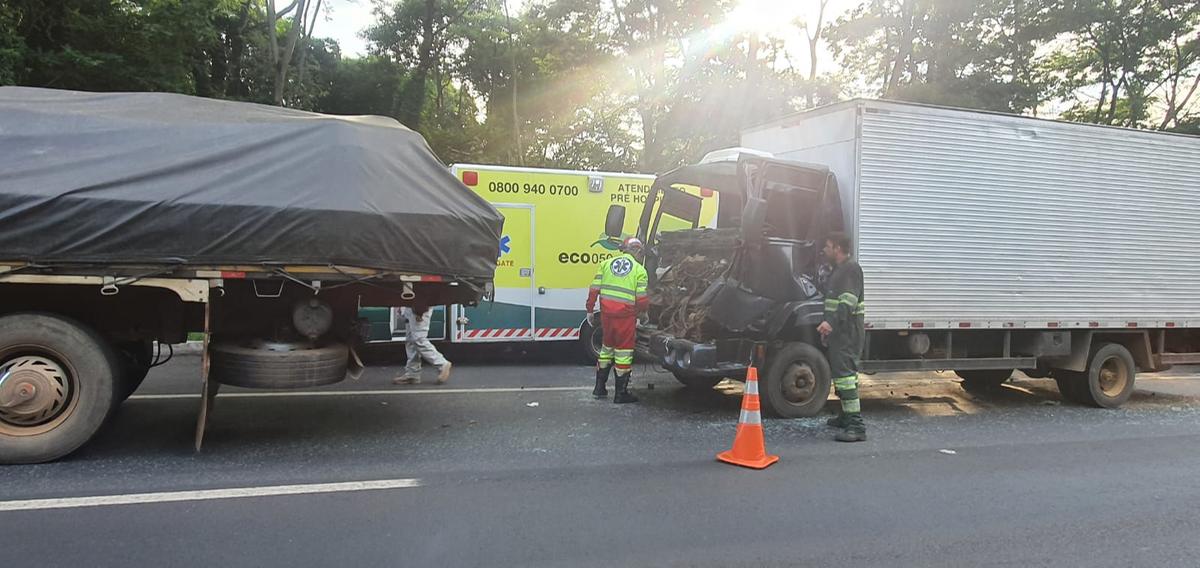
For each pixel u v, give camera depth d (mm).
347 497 4645
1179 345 9297
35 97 5480
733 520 4457
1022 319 8086
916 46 24594
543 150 30641
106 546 3789
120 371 5449
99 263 4988
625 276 7738
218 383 6027
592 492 4898
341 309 6195
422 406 7367
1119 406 8719
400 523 4234
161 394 7523
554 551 3910
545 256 10539
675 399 8102
